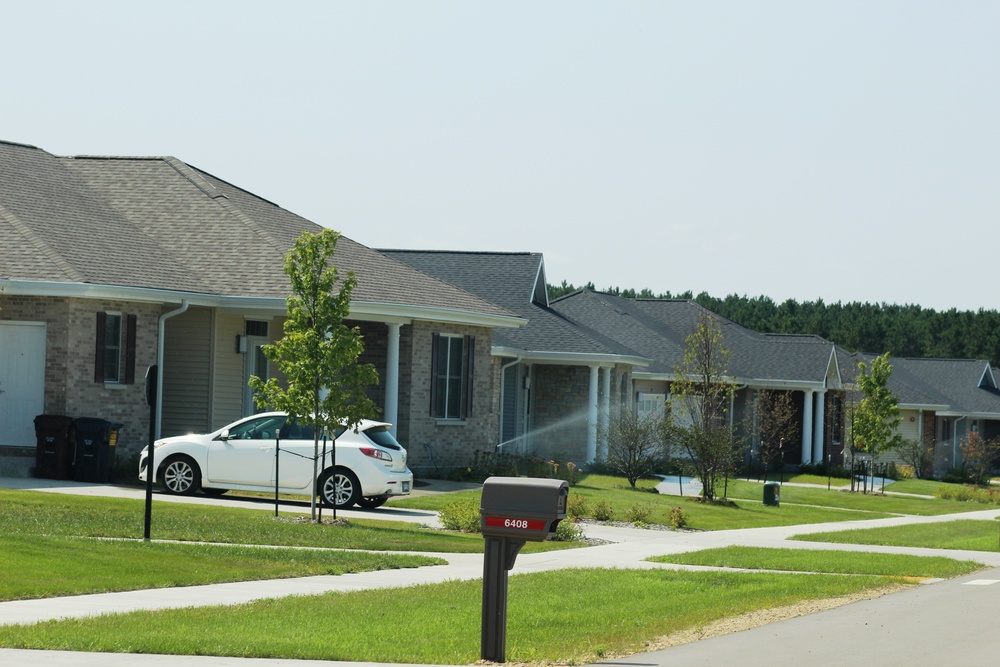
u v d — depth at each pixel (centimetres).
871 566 2397
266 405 2683
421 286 4178
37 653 1243
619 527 3228
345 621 1490
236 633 1379
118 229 3825
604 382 5350
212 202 4097
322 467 2731
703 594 1870
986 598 1936
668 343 6312
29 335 3300
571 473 4659
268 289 3675
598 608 1689
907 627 1595
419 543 2400
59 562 1842
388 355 3862
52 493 2798
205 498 3003
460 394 4259
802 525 3675
